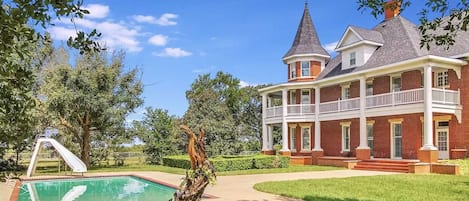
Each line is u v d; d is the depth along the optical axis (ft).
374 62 96.17
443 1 28.17
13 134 13.50
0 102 13.21
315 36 124.67
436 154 75.66
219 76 196.03
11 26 11.13
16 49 11.69
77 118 106.52
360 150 91.25
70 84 100.89
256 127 189.06
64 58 109.40
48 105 93.50
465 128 79.46
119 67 108.37
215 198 43.80
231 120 158.61
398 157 91.50
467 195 44.37
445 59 77.51
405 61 80.84
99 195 57.26
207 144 139.23
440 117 84.07
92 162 118.62
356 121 102.89
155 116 130.52
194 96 161.68
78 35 13.93
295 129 122.72
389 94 86.48
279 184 55.06
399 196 43.70
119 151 137.49
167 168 99.09
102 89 105.60
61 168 110.42
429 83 76.59
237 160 84.53
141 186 68.03
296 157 111.14
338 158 98.02
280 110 116.47
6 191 55.01
